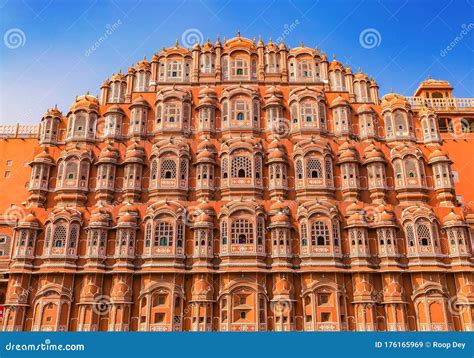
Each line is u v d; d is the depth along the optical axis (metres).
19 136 57.59
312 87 54.22
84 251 42.78
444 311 40.47
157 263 41.66
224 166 47.28
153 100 52.16
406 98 55.66
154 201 45.38
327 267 41.78
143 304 40.53
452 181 47.50
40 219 44.25
